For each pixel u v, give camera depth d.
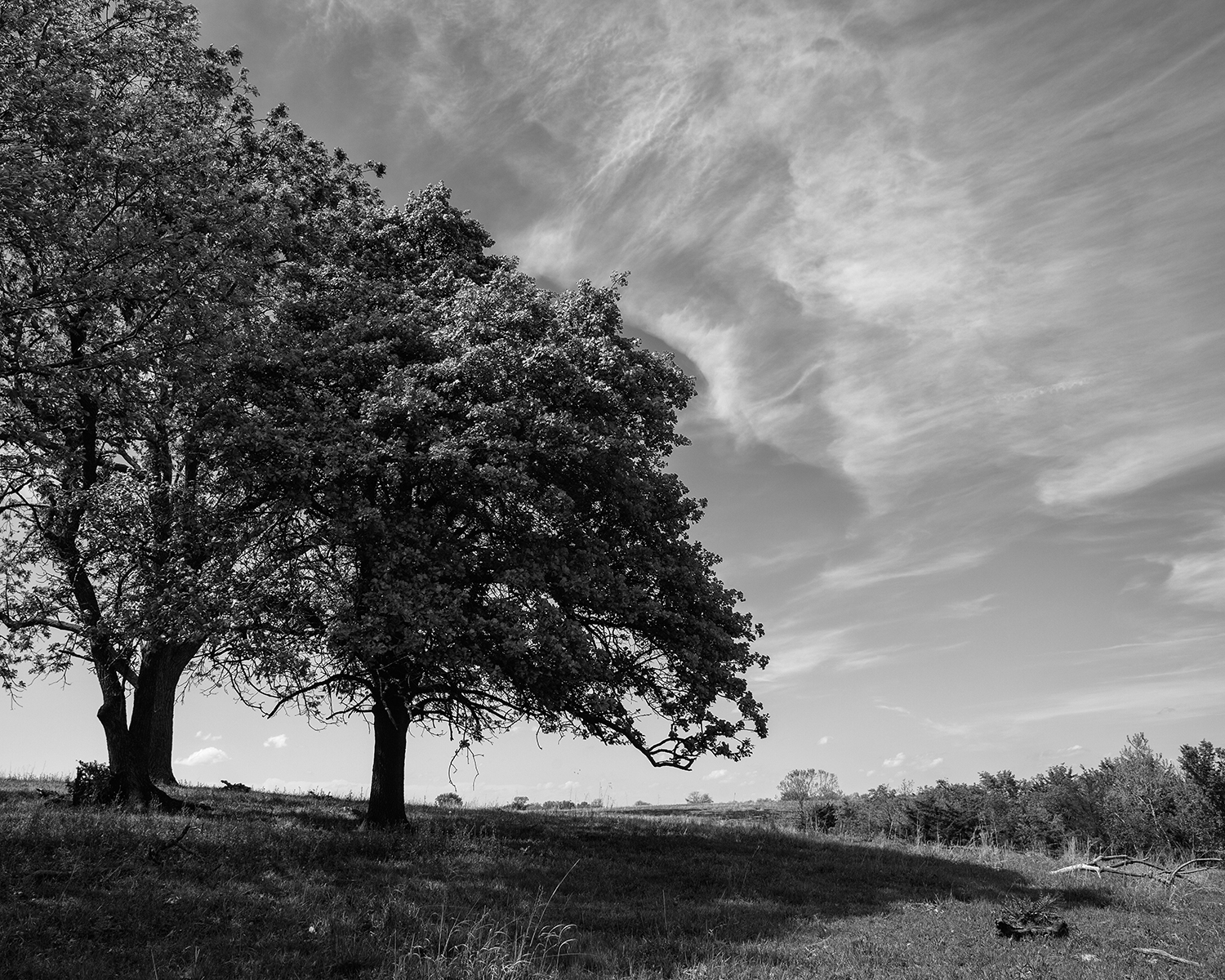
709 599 21.62
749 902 15.67
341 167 27.45
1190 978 10.98
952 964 11.44
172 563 19.06
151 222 18.80
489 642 19.12
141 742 21.44
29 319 17.86
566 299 22.08
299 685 19.97
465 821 23.31
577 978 10.18
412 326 20.25
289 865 15.00
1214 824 26.38
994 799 29.61
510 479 18.28
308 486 19.20
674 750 21.25
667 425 22.73
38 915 10.88
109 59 19.23
